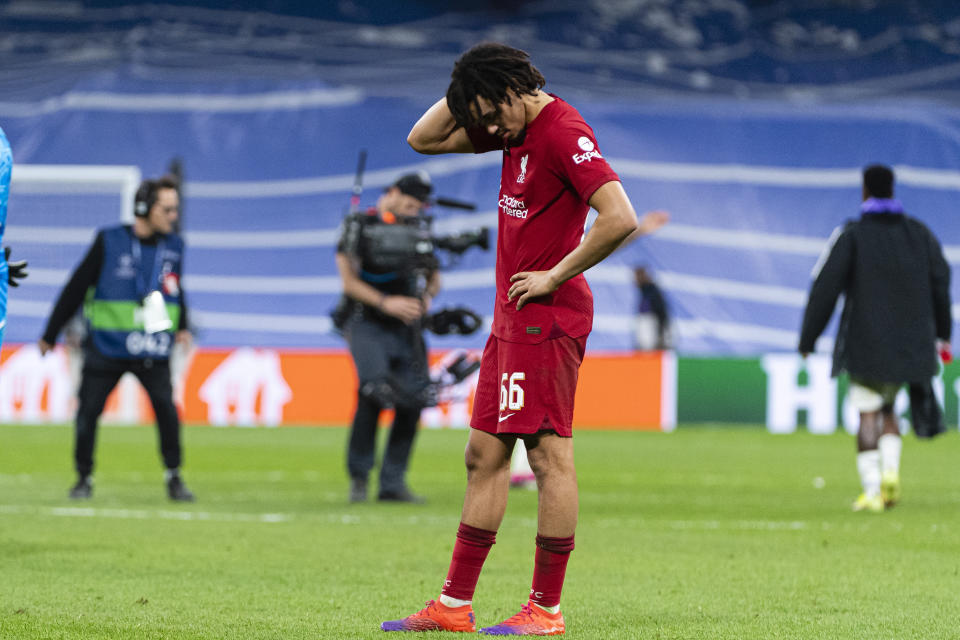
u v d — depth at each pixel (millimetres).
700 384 72062
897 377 32094
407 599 18297
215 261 105312
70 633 15422
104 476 42094
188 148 109062
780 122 110125
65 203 80875
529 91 15203
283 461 49062
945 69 117375
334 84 111562
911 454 54844
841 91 115375
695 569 21656
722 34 119125
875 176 33094
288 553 23266
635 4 120312
